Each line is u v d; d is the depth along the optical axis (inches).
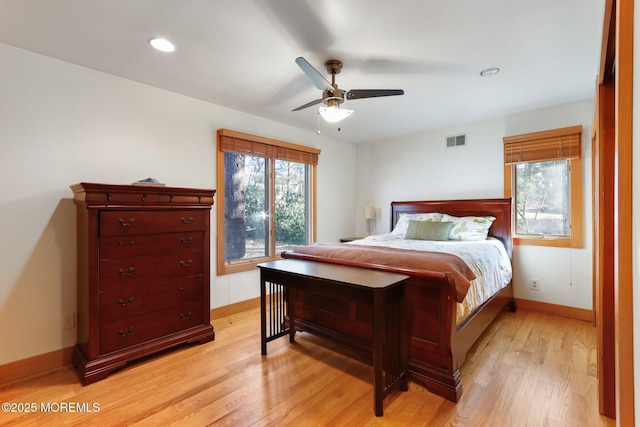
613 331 67.8
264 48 87.5
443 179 170.4
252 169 151.2
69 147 96.8
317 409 72.7
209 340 110.3
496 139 152.3
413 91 118.6
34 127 90.6
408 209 178.9
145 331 96.0
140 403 75.4
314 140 181.3
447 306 76.4
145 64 97.7
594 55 91.5
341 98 93.6
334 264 98.3
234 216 143.6
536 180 143.6
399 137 189.3
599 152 68.9
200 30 78.8
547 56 92.0
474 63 96.4
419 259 86.7
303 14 72.2
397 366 79.5
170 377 86.7
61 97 95.2
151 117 114.9
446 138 169.3
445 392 76.1
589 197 128.3
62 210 95.4
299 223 175.9
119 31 79.4
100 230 87.0
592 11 70.7
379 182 198.8
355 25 76.5
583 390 78.9
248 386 82.2
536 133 138.6
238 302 141.6
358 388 81.2
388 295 74.6
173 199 101.3
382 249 105.7
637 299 29.1
